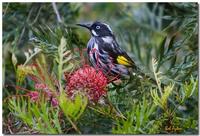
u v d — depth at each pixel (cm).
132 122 750
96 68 904
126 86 926
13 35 1286
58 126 749
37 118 747
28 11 1295
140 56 1236
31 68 798
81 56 864
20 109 764
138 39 1370
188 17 1152
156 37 1438
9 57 1238
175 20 1227
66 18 1386
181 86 859
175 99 867
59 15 1296
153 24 1459
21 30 1259
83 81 776
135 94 871
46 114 745
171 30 1348
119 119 800
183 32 1199
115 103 835
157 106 837
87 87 776
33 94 788
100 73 791
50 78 759
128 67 1002
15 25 1280
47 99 776
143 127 759
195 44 1091
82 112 748
